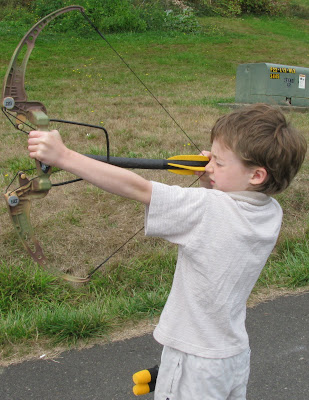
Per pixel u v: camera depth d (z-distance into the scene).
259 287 3.46
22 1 19.42
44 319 2.91
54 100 9.50
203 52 16.30
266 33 20.64
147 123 7.43
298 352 2.78
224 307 1.42
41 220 4.04
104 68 13.41
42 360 2.65
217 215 1.37
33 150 1.24
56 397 2.38
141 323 3.01
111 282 3.47
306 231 4.12
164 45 16.92
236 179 1.42
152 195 1.33
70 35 17.22
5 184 4.71
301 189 4.71
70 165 1.25
